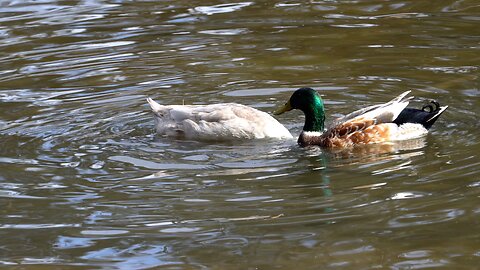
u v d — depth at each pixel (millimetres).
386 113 14055
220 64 17656
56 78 17109
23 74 17375
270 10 21500
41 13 21828
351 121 14008
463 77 16391
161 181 12250
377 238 10164
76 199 11648
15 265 9836
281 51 18344
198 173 12578
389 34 19188
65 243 10367
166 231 10586
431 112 14031
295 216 10852
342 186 11859
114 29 20266
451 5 21328
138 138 14258
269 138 14219
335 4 21844
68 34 19953
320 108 14203
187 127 14281
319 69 17219
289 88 16312
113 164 13016
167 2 22656
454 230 10305
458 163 12469
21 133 14352
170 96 16016
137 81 16828
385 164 12758
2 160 13180
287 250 9969
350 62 17531
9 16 21625
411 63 17312
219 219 10859
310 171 12594
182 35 19641
